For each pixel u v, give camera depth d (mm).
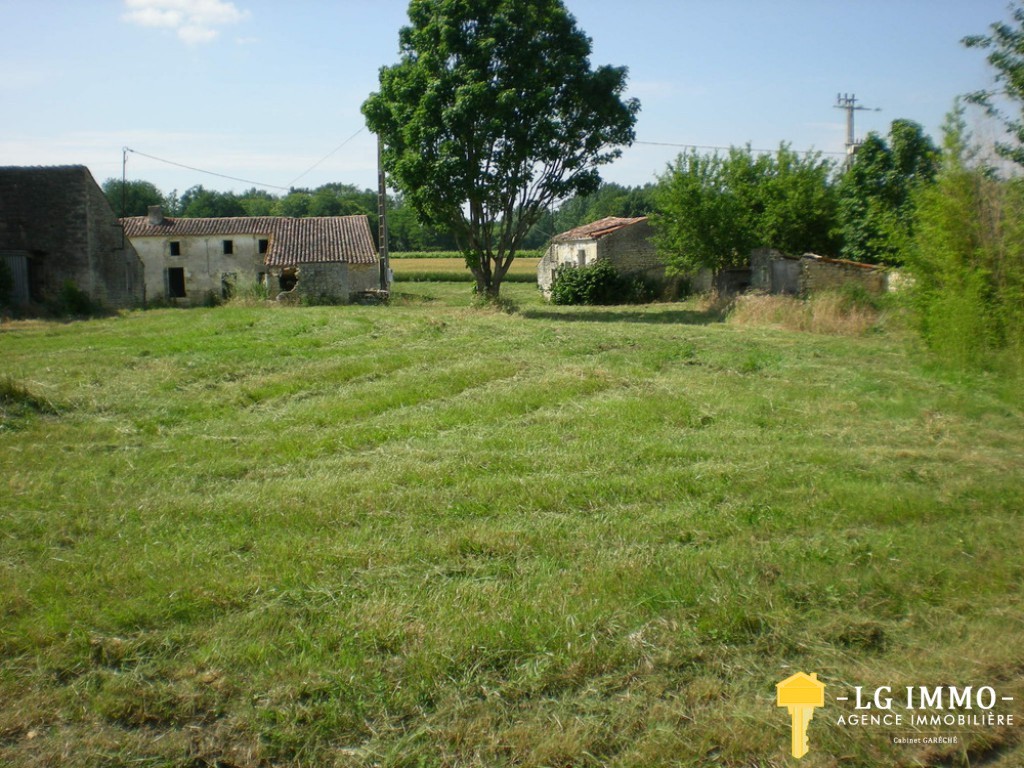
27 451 8383
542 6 26688
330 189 107500
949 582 5086
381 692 3979
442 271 63812
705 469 7578
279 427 9727
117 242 38375
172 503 6730
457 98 25844
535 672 4117
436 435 9250
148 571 5270
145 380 12312
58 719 3816
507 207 28719
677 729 3760
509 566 5383
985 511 6477
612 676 4121
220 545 5754
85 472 7664
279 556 5531
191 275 46906
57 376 12391
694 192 29781
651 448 8367
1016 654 4316
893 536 5855
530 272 64250
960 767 3641
